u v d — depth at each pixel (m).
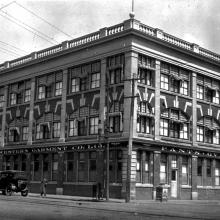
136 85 37.53
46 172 44.94
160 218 18.58
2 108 52.69
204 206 30.67
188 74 44.16
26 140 48.31
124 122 36.94
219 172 46.78
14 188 36.16
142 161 37.50
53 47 45.97
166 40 41.19
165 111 40.78
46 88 46.81
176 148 40.94
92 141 39.44
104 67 39.84
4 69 52.12
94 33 41.31
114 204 29.27
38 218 16.84
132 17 38.09
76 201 32.28
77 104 42.34
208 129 45.72
